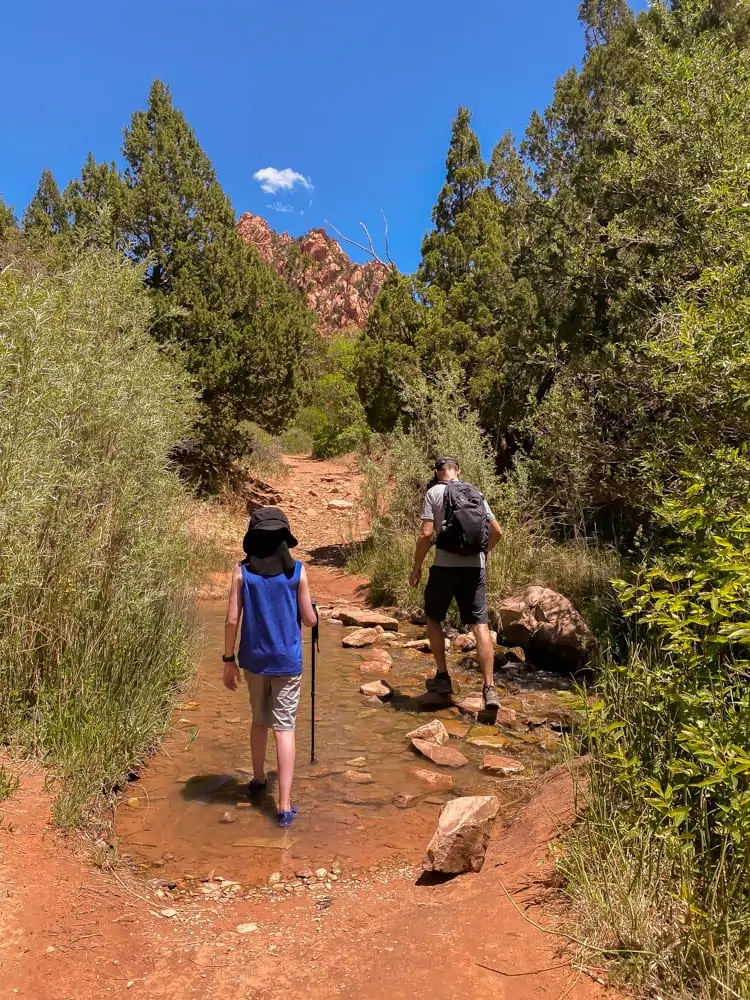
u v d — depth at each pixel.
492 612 7.62
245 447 15.98
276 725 3.97
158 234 14.12
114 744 4.12
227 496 14.95
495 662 6.83
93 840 3.42
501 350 10.80
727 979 2.06
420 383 10.45
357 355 11.69
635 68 10.02
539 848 3.22
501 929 2.65
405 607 8.84
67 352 4.93
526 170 11.16
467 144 13.16
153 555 5.23
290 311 16.59
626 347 6.58
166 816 3.85
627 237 6.57
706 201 4.83
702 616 2.68
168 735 4.98
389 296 11.67
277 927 2.89
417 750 4.79
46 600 4.36
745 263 4.20
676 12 7.28
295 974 2.54
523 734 5.18
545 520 8.72
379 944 2.69
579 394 7.08
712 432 4.25
